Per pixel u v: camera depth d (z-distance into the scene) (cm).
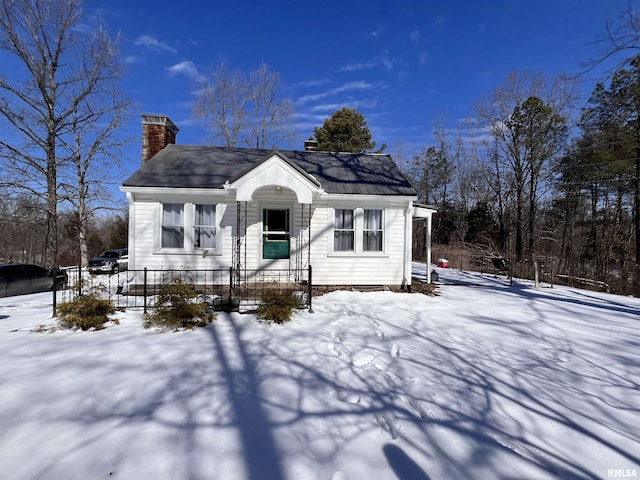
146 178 977
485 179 2995
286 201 1052
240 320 668
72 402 346
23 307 864
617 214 2078
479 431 316
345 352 508
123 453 266
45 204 1783
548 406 369
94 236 3112
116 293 933
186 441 283
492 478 253
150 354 484
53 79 1697
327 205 1068
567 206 2447
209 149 1235
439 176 3791
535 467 268
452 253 2834
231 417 323
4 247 2803
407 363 475
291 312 693
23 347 509
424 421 329
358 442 290
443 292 1101
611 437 315
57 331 592
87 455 263
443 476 252
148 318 629
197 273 995
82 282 695
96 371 422
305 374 427
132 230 966
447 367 465
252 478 242
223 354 488
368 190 1062
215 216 1011
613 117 1124
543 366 482
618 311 884
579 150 1772
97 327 601
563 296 1105
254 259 1034
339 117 3291
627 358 522
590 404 377
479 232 3042
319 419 325
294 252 1053
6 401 346
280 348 516
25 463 254
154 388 379
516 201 2797
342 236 1086
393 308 814
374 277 1089
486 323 702
